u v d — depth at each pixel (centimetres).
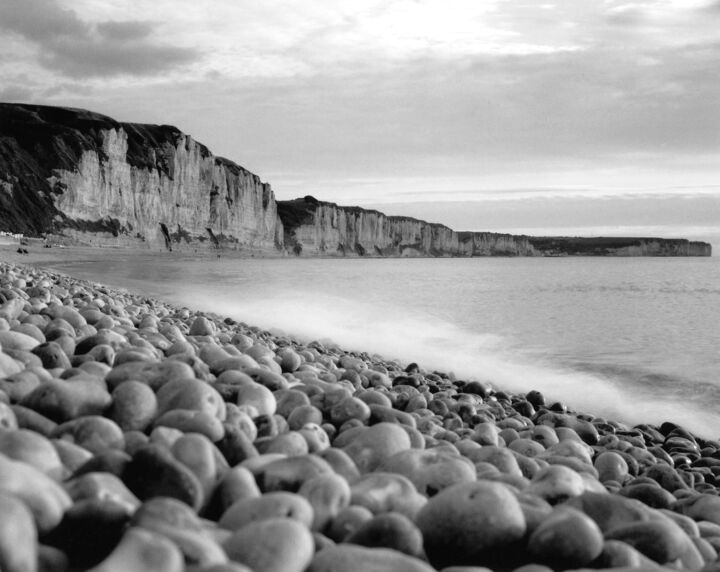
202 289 3806
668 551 296
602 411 1167
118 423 351
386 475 315
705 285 5078
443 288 4556
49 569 210
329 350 1388
